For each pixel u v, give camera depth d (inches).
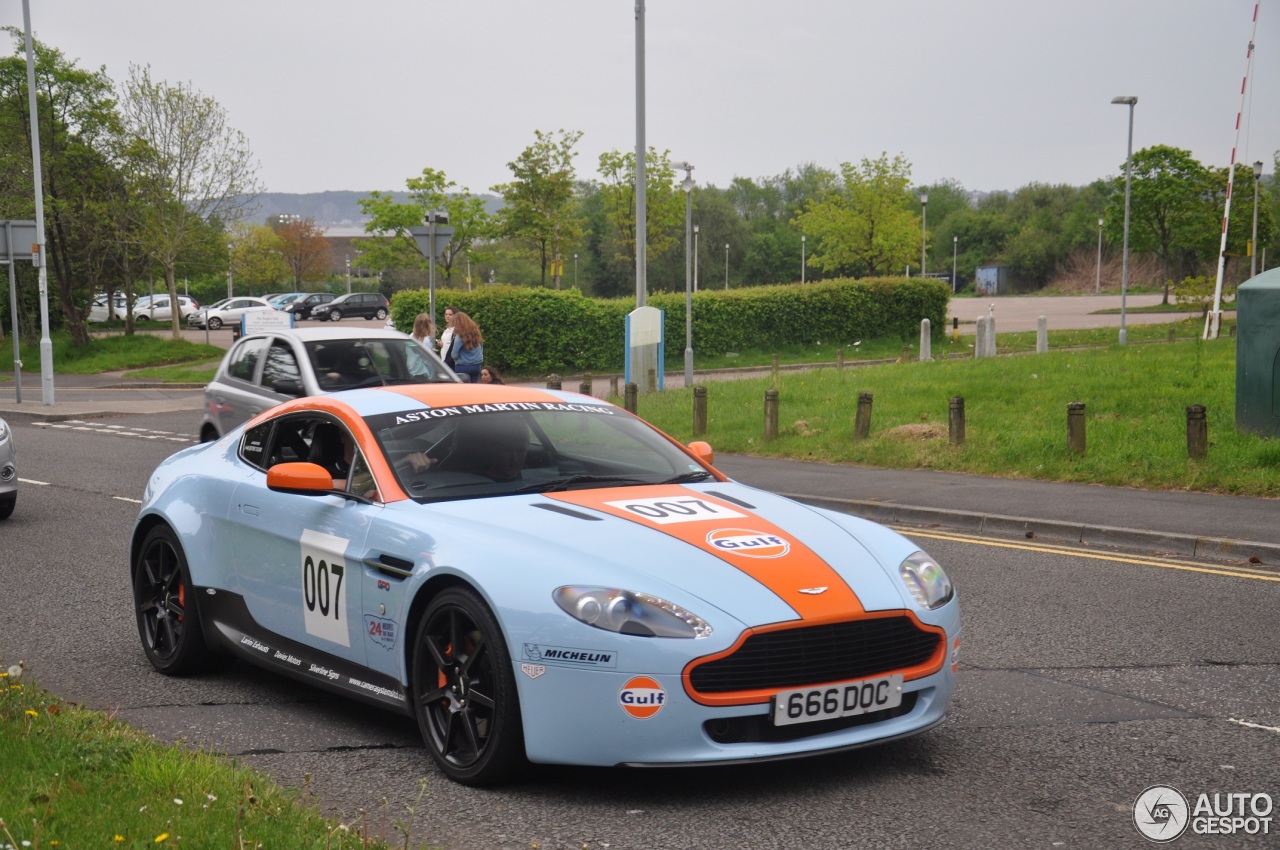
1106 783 173.2
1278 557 340.8
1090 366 789.9
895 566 180.2
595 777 175.2
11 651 254.8
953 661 178.9
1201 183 3095.5
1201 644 254.4
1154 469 469.7
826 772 177.8
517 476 203.0
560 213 1921.8
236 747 191.2
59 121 1784.0
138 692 225.1
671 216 1996.8
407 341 486.0
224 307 2487.7
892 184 2497.5
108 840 134.6
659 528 177.5
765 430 615.8
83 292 1971.0
